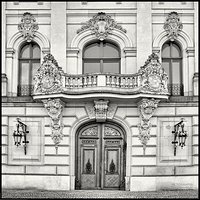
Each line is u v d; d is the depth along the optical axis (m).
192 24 28.28
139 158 27.16
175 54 28.53
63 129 27.41
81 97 26.20
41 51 28.16
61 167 27.22
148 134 27.14
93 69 28.28
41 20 28.41
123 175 27.58
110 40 28.28
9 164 27.55
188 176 27.19
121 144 27.81
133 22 28.20
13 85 28.14
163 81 26.56
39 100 27.23
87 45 28.50
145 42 27.83
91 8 28.25
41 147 27.55
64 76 26.42
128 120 27.36
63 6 28.14
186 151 27.45
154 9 28.31
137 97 26.14
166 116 27.52
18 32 28.41
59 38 27.92
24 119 27.72
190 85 27.92
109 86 26.00
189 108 27.52
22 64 28.58
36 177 27.28
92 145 27.91
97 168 27.75
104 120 27.42
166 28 28.17
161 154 27.38
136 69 27.70
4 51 28.20
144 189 26.89
